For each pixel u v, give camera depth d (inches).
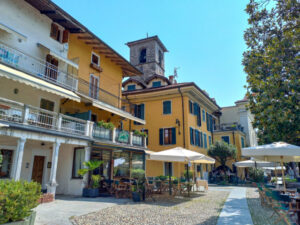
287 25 411.8
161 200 501.7
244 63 467.8
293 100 390.0
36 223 276.8
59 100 604.4
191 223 293.3
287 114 402.9
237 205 440.8
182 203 463.2
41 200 415.8
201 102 1196.5
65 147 602.2
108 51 754.2
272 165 809.5
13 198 200.2
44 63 561.3
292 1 376.8
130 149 713.6
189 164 616.7
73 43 660.7
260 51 445.4
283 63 404.8
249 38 455.2
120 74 889.5
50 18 589.0
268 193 364.8
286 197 326.3
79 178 548.4
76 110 660.1
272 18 421.7
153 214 346.3
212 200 511.5
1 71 374.9
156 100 1081.4
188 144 962.7
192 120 1044.5
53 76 580.4
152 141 1043.3
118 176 647.1
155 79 1184.8
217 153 1108.5
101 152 614.5
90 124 564.4
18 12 512.7
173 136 1001.5
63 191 568.1
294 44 399.9
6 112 435.5
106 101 783.7
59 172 593.3
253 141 1674.5
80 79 667.4
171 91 1035.3
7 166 485.4
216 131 1382.9
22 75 428.1
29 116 496.4
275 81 409.7
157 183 631.8
